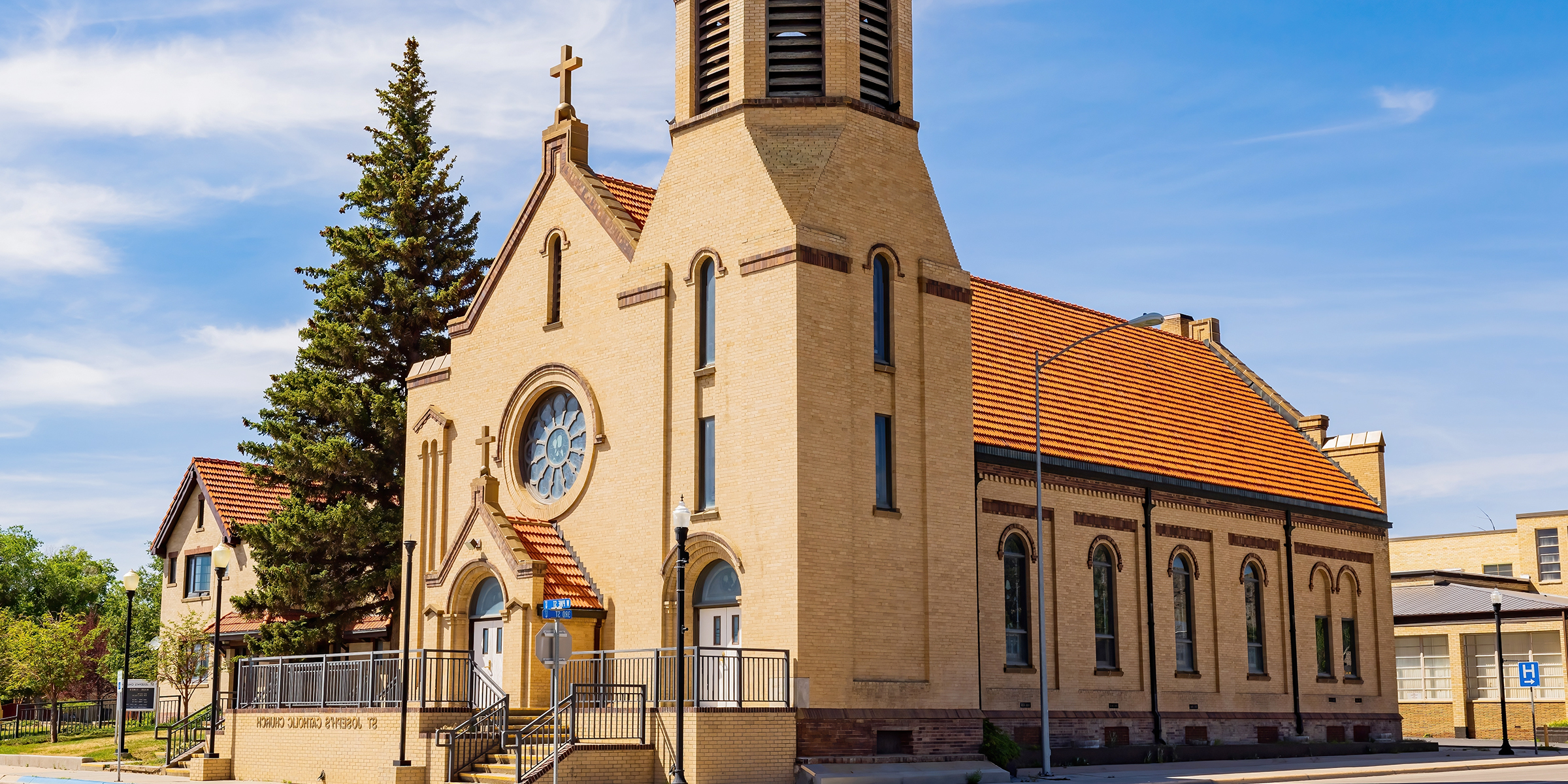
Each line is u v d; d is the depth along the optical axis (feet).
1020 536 113.91
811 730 86.58
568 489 105.50
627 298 101.50
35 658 174.81
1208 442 140.26
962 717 96.22
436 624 104.06
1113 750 113.60
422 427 118.42
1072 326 143.74
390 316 138.62
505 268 114.01
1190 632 127.85
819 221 93.45
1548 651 180.24
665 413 97.14
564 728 89.92
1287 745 129.39
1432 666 189.88
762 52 98.73
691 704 87.76
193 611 174.91
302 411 134.62
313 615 130.31
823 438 90.43
